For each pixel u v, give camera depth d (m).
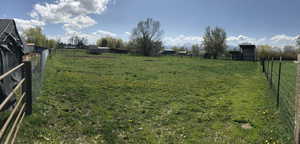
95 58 31.67
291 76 14.34
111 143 3.93
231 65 26.48
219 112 5.91
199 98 7.63
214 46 55.34
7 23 10.26
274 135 4.22
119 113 5.59
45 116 4.82
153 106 6.43
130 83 10.23
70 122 4.70
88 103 6.32
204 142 4.05
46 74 11.53
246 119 5.23
